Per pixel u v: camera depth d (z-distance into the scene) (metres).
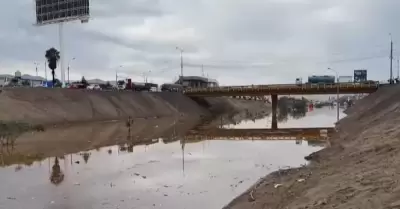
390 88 75.50
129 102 100.25
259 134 61.34
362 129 42.50
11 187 25.17
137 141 51.06
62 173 29.88
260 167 31.03
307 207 14.29
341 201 13.55
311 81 118.88
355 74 128.62
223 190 23.58
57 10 95.94
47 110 76.00
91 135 57.78
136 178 27.70
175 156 38.00
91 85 124.19
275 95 105.25
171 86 142.62
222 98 150.38
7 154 39.72
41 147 44.81
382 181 14.47
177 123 85.50
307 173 22.80
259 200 18.97
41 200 21.92
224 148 43.84
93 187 25.02
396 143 22.12
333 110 173.25
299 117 116.62
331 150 33.25
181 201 21.31
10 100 73.00
